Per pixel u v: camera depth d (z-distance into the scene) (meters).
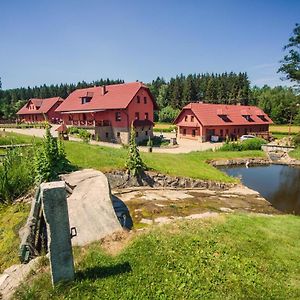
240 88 106.69
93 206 8.95
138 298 5.16
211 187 18.92
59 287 5.18
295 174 26.09
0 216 10.40
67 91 120.62
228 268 6.16
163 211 12.73
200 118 45.97
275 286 5.72
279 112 81.50
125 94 43.16
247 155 32.91
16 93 123.38
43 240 7.30
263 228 8.62
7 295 5.45
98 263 5.99
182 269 5.96
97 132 41.44
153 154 23.19
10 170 12.54
